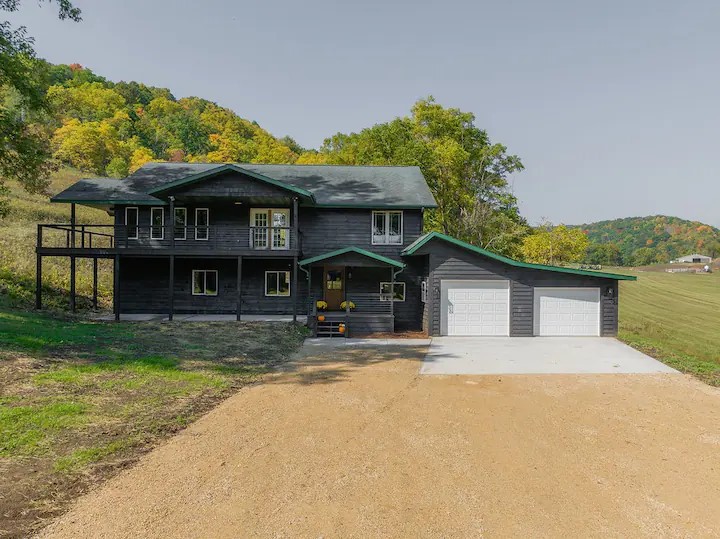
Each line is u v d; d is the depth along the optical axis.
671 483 6.30
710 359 15.99
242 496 5.70
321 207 21.81
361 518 5.26
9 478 5.82
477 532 5.03
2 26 17.59
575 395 10.66
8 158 19.61
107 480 5.98
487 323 19.30
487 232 40.00
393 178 24.25
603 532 5.09
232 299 22.28
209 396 9.69
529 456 7.13
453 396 10.42
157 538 4.77
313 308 20.17
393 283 19.80
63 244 29.61
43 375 9.77
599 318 19.33
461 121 41.81
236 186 19.52
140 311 22.14
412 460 6.89
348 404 9.60
